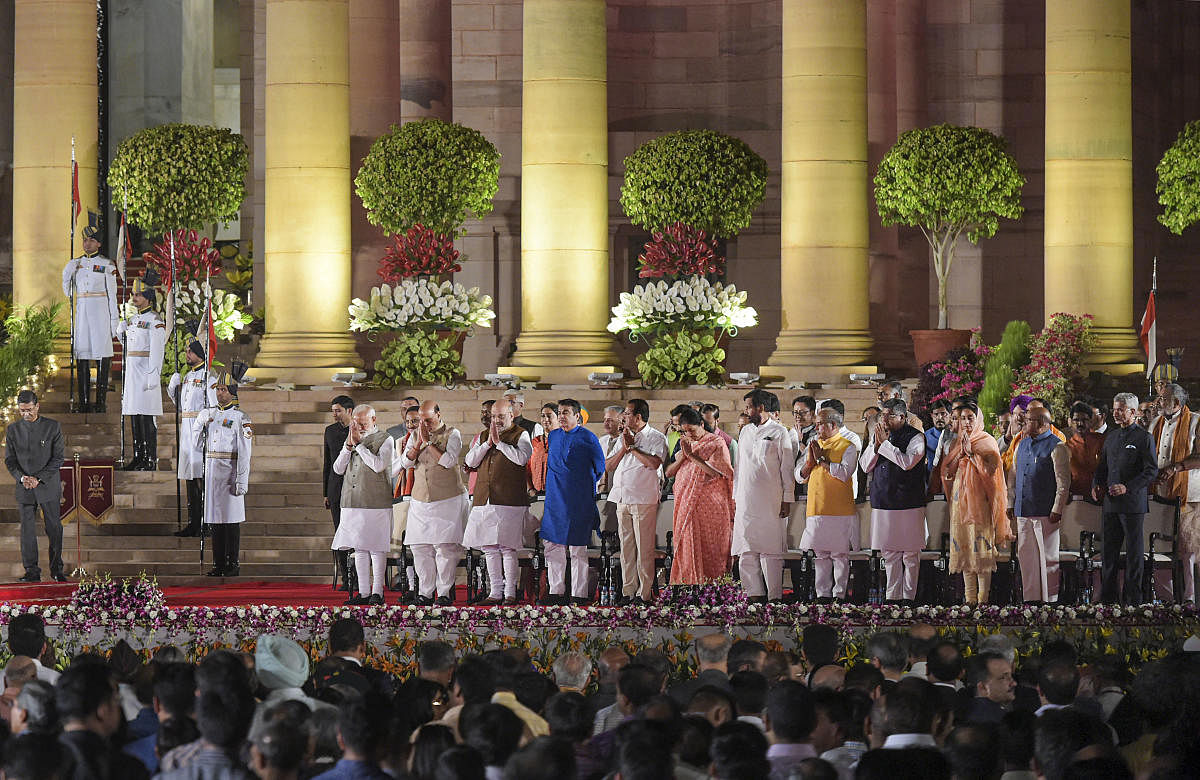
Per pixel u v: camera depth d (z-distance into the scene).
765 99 83.88
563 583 49.62
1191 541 47.62
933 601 49.59
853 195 69.44
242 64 91.25
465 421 68.06
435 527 49.62
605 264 71.06
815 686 27.16
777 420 49.38
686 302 69.12
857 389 67.75
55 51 76.12
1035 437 47.03
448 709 26.75
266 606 43.50
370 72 76.81
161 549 58.91
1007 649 30.44
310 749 20.67
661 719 21.22
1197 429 47.12
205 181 78.94
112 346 72.25
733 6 84.38
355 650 30.81
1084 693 27.64
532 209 70.56
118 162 79.25
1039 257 83.19
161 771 19.91
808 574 49.56
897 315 77.50
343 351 71.69
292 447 65.38
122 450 63.78
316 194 71.62
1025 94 83.25
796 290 69.56
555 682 28.25
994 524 46.81
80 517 57.19
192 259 77.19
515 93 83.81
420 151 72.56
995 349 66.94
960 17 83.75
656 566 51.56
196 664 26.27
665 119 84.75
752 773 19.27
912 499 47.75
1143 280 84.50
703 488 48.69
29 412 55.69
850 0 69.31
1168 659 24.27
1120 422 46.28
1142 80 84.56
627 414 49.38
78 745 19.48
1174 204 71.00
